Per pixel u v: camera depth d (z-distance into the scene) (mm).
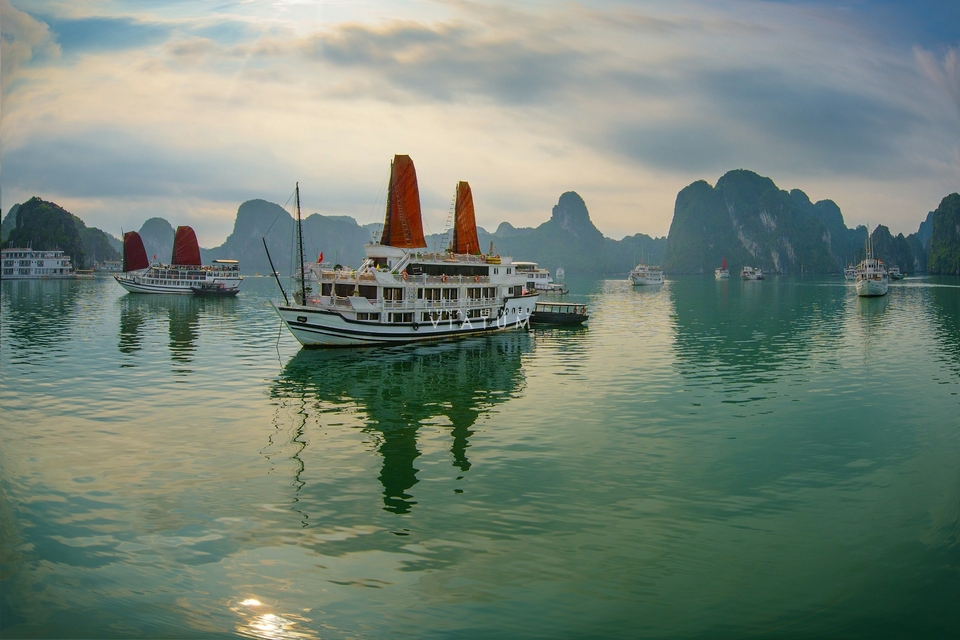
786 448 27328
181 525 19844
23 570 17016
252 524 19953
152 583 16531
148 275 130000
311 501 21719
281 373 44156
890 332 66375
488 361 49531
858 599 15805
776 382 40781
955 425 30438
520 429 30281
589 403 35406
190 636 14422
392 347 56188
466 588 16453
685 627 14930
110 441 28188
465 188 74312
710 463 25500
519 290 74812
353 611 15484
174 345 56781
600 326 76188
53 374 43094
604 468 24906
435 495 22250
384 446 27688
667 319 85500
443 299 61125
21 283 163000
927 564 17188
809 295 141750
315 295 59312
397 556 18016
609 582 16719
